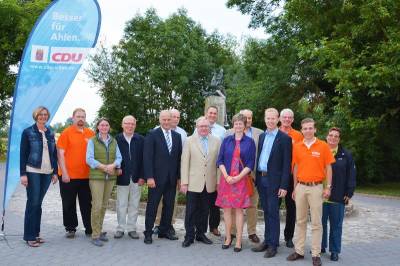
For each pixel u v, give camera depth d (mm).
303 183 6508
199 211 7504
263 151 7070
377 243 8008
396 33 15531
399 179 26109
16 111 7699
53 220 9227
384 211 12836
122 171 7621
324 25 19625
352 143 19922
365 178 23953
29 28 31938
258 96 24359
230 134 7508
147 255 6637
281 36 23969
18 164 7703
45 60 7867
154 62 32250
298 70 23453
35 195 7027
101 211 7395
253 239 7645
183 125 33812
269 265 6270
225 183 7090
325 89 24016
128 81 32156
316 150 6469
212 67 33250
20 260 6223
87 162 7195
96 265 6059
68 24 7965
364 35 17047
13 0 31781
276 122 7031
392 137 22531
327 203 6785
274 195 6828
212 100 14016
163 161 7445
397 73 14984
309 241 7926
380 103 18922
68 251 6754
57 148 7406
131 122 7688
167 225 7703
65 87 8008
